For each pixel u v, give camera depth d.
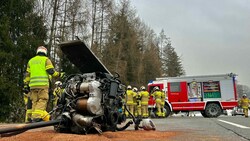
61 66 24.45
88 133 4.97
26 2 20.94
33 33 22.22
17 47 18.88
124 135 4.78
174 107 21.27
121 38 37.97
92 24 30.75
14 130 3.84
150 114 21.23
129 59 40.22
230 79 20.80
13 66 18.34
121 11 39.06
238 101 21.38
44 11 23.83
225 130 6.69
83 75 5.46
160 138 4.66
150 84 22.17
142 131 5.76
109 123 5.36
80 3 25.14
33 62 7.38
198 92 21.09
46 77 7.33
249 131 6.35
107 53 34.75
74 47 5.33
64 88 5.51
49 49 22.67
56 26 23.73
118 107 5.72
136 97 19.02
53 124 4.75
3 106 16.44
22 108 17.11
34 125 4.27
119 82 5.64
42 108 7.19
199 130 6.71
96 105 4.98
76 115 4.93
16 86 17.03
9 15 19.58
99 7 31.50
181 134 5.46
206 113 20.80
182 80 21.50
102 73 5.43
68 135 4.42
